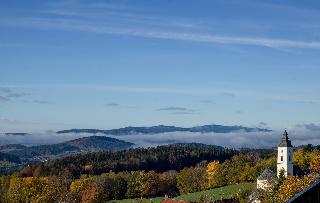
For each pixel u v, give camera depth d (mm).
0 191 171625
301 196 26672
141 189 195000
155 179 199875
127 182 196750
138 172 199250
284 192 77000
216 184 195125
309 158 176750
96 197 175500
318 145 181750
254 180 185375
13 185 164250
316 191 26875
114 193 193375
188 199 153750
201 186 199625
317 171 116500
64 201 167625
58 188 171750
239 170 192250
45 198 162500
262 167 187000
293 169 149750
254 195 113500
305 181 76438
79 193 180125
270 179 128375
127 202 173375
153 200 172750
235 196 144625
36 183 166750
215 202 139250
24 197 162125
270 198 87312
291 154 149750
